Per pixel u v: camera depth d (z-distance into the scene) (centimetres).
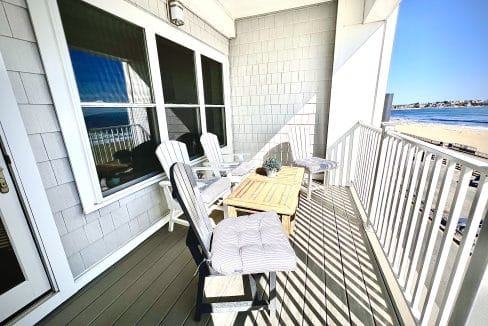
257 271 114
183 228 242
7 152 120
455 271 92
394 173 167
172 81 270
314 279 163
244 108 408
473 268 79
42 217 137
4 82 117
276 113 390
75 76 157
